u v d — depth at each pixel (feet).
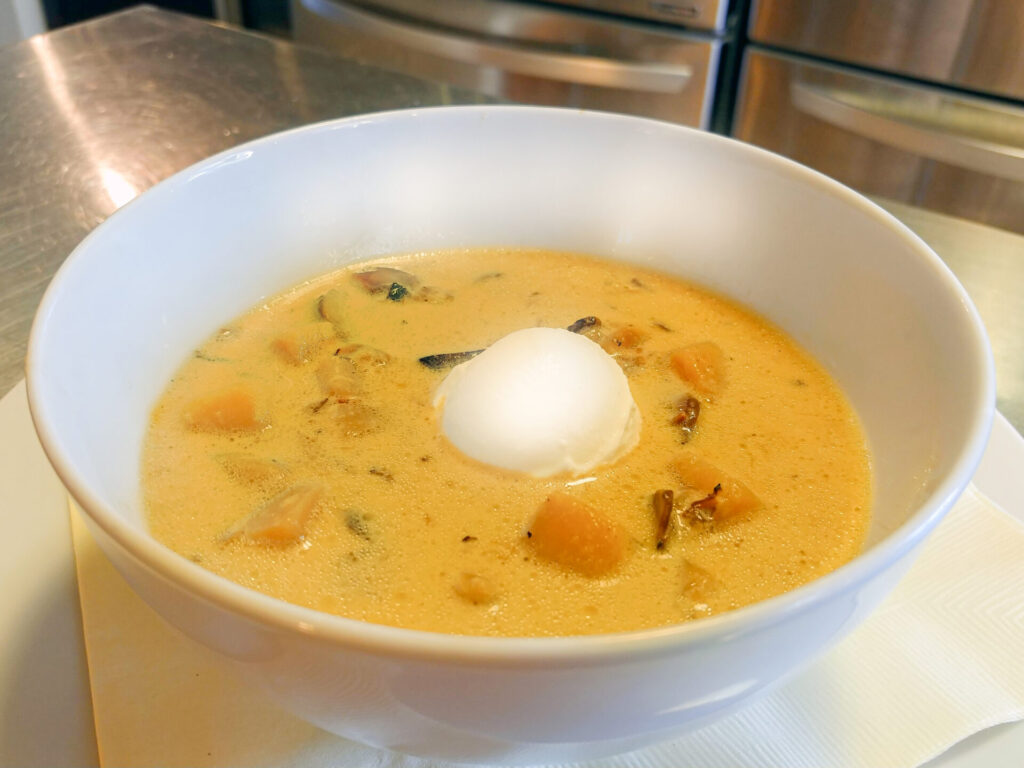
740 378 0.62
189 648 0.47
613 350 0.64
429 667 0.29
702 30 1.44
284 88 1.18
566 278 0.72
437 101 1.16
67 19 2.01
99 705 0.45
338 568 0.47
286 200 0.66
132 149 1.04
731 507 0.50
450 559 0.48
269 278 0.67
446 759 0.40
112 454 0.47
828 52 1.38
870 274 0.58
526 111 0.70
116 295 0.52
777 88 1.44
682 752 0.43
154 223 0.56
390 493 0.52
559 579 0.47
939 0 1.26
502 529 0.50
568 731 0.33
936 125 1.32
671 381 0.61
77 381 0.45
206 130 1.09
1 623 0.48
